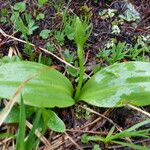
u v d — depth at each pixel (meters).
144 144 0.17
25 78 0.17
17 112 0.17
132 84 0.18
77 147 0.17
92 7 0.22
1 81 0.17
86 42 0.21
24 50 0.20
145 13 0.22
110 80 0.18
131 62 0.18
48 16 0.22
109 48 0.21
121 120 0.18
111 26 0.22
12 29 0.21
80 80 0.18
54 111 0.18
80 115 0.18
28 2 0.22
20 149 0.15
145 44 0.21
